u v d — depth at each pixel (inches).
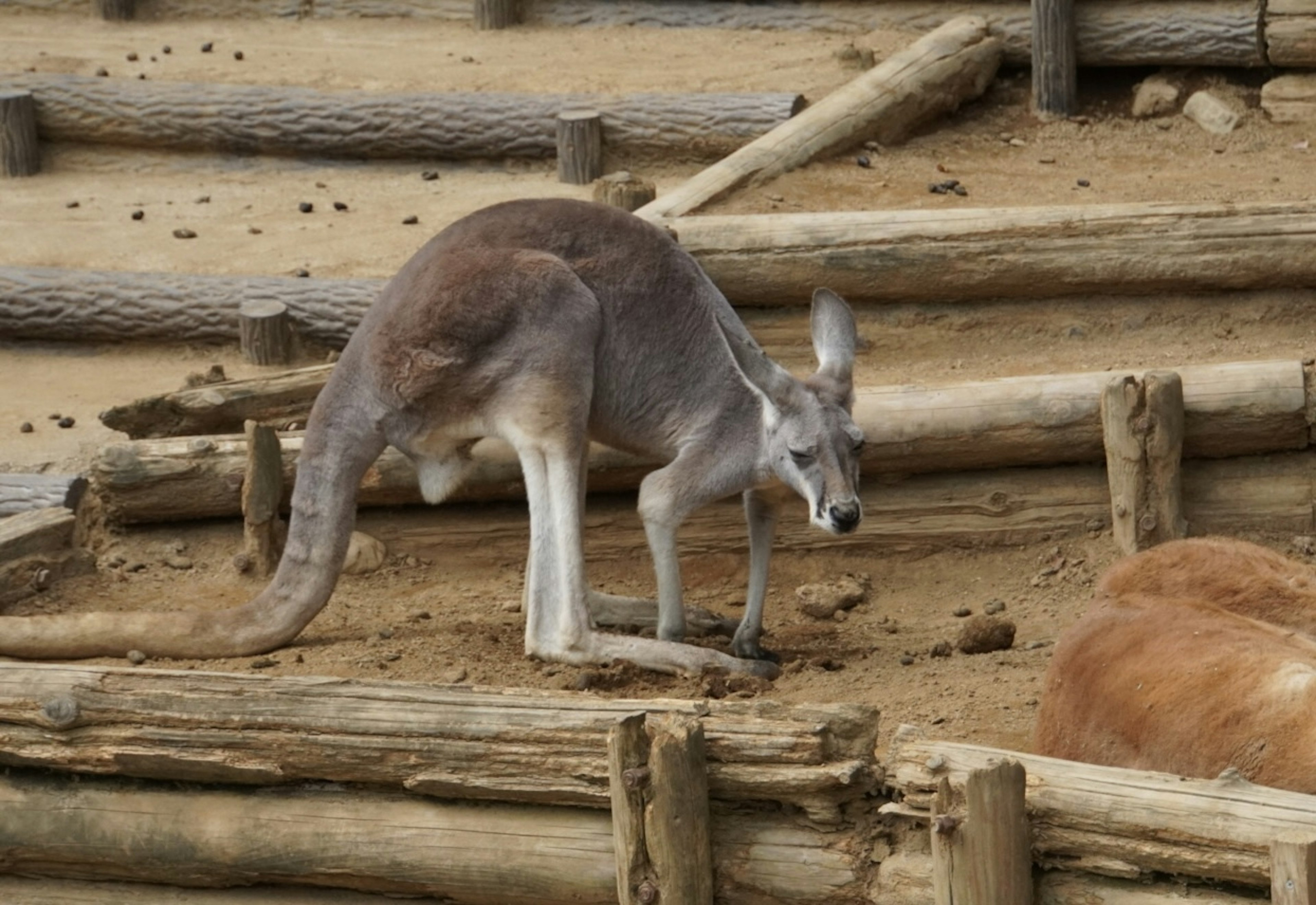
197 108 784.3
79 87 795.4
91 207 756.6
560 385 458.3
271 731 364.5
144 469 535.5
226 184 778.8
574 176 748.0
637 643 450.6
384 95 779.4
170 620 465.4
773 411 448.5
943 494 536.7
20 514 530.9
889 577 536.7
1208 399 521.3
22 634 460.4
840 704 341.1
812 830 335.9
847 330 470.3
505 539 547.5
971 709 413.7
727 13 862.5
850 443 446.3
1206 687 323.6
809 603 513.0
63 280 658.8
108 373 642.8
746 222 588.7
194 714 368.5
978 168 716.7
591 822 349.4
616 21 876.6
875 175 697.0
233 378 624.4
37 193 773.9
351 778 362.9
